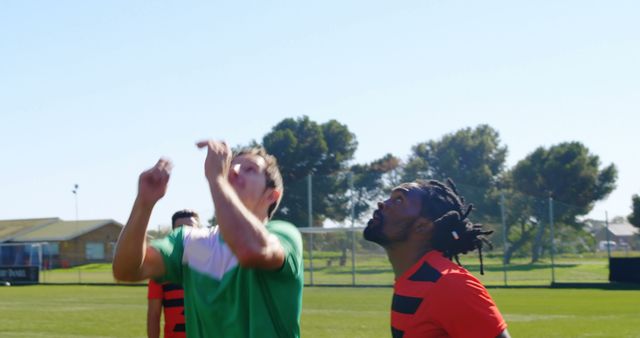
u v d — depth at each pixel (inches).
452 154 2930.6
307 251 1624.0
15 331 687.1
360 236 1612.9
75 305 1021.2
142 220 137.6
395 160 2984.7
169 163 138.2
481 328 136.7
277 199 146.6
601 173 2664.9
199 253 142.8
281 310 136.7
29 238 2630.4
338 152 2933.1
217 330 140.2
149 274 144.6
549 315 799.1
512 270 1493.6
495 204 1510.8
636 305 924.6
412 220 148.6
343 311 872.9
